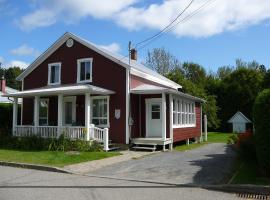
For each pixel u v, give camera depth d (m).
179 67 66.00
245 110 47.09
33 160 16.89
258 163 12.88
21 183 11.60
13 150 21.17
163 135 21.66
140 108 24.19
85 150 20.44
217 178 12.17
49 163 16.06
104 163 16.20
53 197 9.41
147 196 9.61
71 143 20.92
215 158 17.34
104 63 23.81
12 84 78.06
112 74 23.39
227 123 47.22
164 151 21.19
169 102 23.14
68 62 25.42
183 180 11.99
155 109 23.86
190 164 15.30
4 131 25.17
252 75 48.03
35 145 21.70
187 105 27.95
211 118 41.78
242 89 47.12
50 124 25.95
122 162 16.50
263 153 11.28
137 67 25.73
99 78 23.86
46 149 21.22
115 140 22.73
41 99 26.78
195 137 29.95
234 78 49.09
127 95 22.69
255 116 11.62
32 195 9.66
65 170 14.41
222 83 48.53
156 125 23.73
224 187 10.50
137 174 13.40
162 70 61.44
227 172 13.25
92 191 10.30
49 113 26.25
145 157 18.19
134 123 23.33
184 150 22.00
